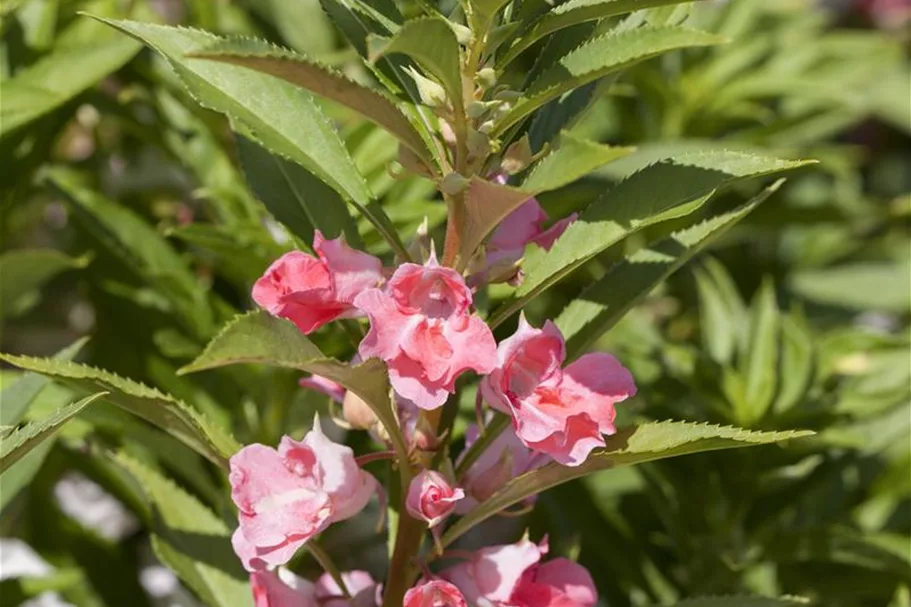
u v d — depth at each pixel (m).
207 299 0.94
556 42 0.79
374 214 0.77
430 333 0.72
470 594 0.78
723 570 0.96
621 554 0.98
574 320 0.79
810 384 0.96
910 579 0.97
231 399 0.97
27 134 0.94
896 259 1.40
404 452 0.77
